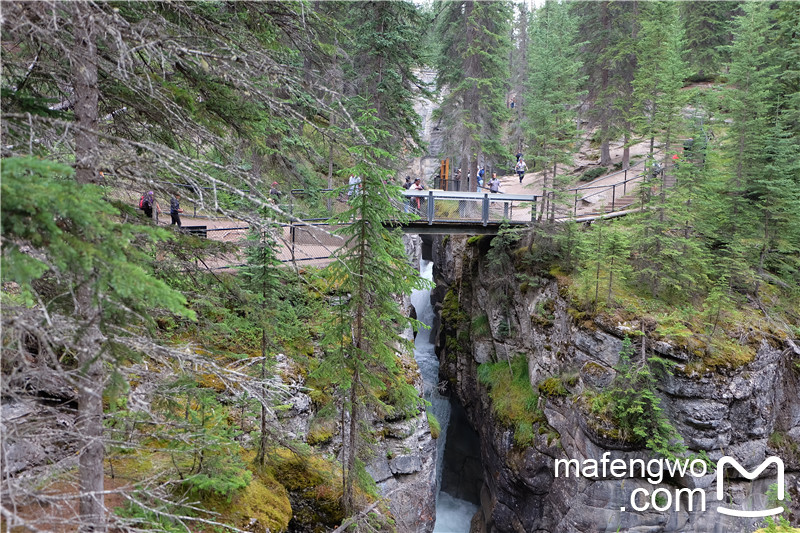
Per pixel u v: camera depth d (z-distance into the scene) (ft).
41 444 19.26
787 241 68.80
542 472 66.23
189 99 20.74
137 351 17.71
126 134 23.81
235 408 36.04
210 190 23.27
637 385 56.59
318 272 34.17
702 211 67.15
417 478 53.52
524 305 77.15
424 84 76.64
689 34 124.26
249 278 34.58
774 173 66.95
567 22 110.42
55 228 12.55
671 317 59.52
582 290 66.23
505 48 100.37
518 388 75.05
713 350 56.39
